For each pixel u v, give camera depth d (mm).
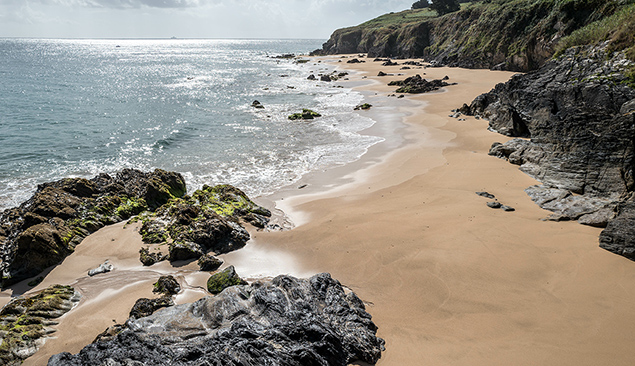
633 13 26500
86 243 15594
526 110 27688
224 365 7301
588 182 17250
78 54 170375
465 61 69125
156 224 16312
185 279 12961
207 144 30109
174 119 38656
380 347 9164
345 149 28172
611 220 13250
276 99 50781
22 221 16062
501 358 8750
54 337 10453
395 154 26203
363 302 11109
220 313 9242
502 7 65750
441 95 46219
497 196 18219
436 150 26219
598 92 24672
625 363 8500
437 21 92938
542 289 11234
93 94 54688
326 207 18406
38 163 25562
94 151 28172
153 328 8719
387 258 13312
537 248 13320
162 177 20453
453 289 11430
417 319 10273
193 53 185500
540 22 56531
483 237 14219
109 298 12156
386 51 105438
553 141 19734
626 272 11688
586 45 28547
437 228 15180
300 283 10672
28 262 13750
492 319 10102
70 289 12500
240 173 23922
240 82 69188
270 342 8133
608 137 16703
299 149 28641
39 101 47781
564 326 9719
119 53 184625
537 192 17812
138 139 31281
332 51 137875
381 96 49156
